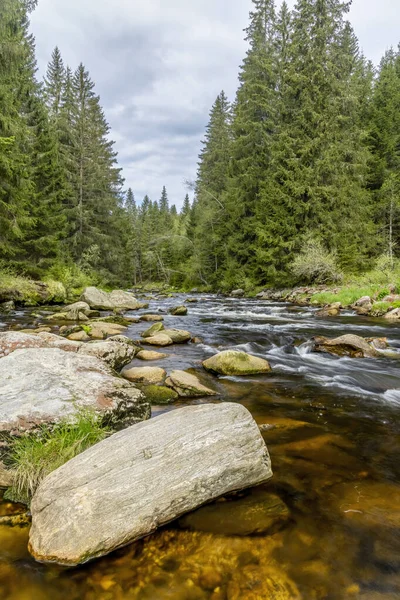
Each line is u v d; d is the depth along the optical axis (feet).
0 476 9.18
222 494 8.59
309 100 79.71
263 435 12.34
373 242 86.33
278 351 27.04
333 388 17.92
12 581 6.35
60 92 117.39
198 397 15.87
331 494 8.94
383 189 86.69
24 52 49.47
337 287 70.23
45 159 72.02
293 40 85.35
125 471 8.02
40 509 7.41
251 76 96.94
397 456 11.03
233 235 99.25
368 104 100.89
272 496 8.81
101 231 96.07
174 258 159.53
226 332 34.73
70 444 9.75
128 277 163.73
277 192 80.53
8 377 12.03
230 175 103.65
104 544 6.93
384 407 15.44
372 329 36.58
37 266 68.28
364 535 7.50
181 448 8.65
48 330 31.09
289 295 76.95
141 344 27.20
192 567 6.70
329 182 81.25
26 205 60.75
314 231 77.66
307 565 6.72
